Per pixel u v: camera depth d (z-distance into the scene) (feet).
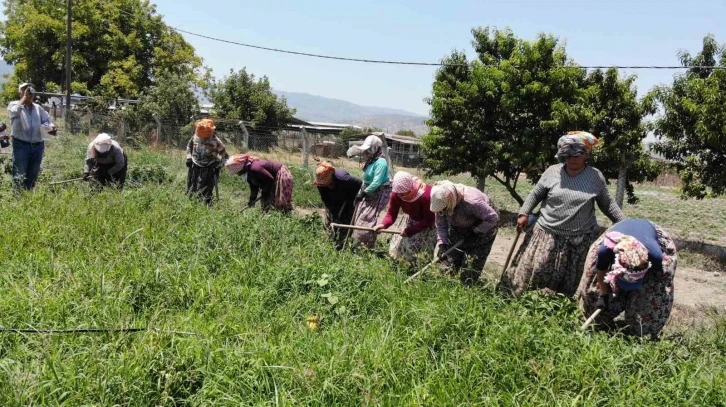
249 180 28.17
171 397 11.34
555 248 19.36
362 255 22.07
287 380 12.02
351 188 26.37
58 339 13.01
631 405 11.87
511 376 12.80
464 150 53.47
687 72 44.50
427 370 12.84
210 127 30.86
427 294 17.44
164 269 17.34
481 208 20.40
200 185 31.48
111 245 19.62
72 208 23.56
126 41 123.03
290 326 15.03
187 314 15.42
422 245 21.81
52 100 121.80
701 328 18.88
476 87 51.83
